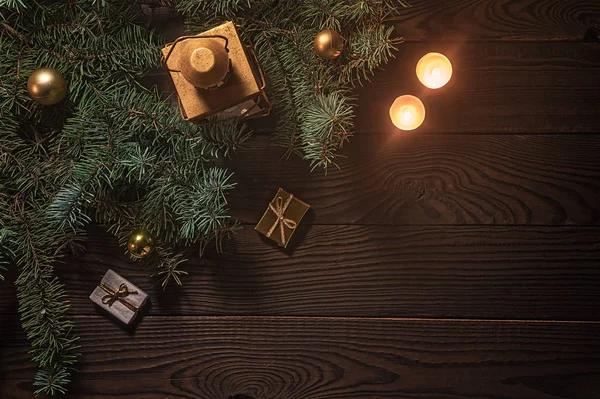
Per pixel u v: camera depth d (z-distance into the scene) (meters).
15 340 1.02
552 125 1.01
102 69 0.96
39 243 0.97
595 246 1.01
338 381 1.01
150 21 1.00
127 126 0.96
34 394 1.01
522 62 1.01
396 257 1.02
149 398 1.01
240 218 1.01
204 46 0.84
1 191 0.96
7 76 0.93
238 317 1.02
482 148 1.01
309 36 0.95
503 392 1.01
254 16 0.96
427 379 1.01
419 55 1.01
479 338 1.01
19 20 0.94
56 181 0.96
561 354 1.01
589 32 1.01
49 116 0.98
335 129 0.92
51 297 0.97
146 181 0.98
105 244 1.01
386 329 1.01
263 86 0.90
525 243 1.01
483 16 1.01
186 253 1.02
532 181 1.01
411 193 1.01
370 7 0.93
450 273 1.01
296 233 1.02
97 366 1.02
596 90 1.01
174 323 1.02
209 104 0.89
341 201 1.01
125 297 1.00
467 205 1.01
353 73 1.01
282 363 1.01
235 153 1.01
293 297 1.02
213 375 1.02
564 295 1.01
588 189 1.01
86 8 0.95
